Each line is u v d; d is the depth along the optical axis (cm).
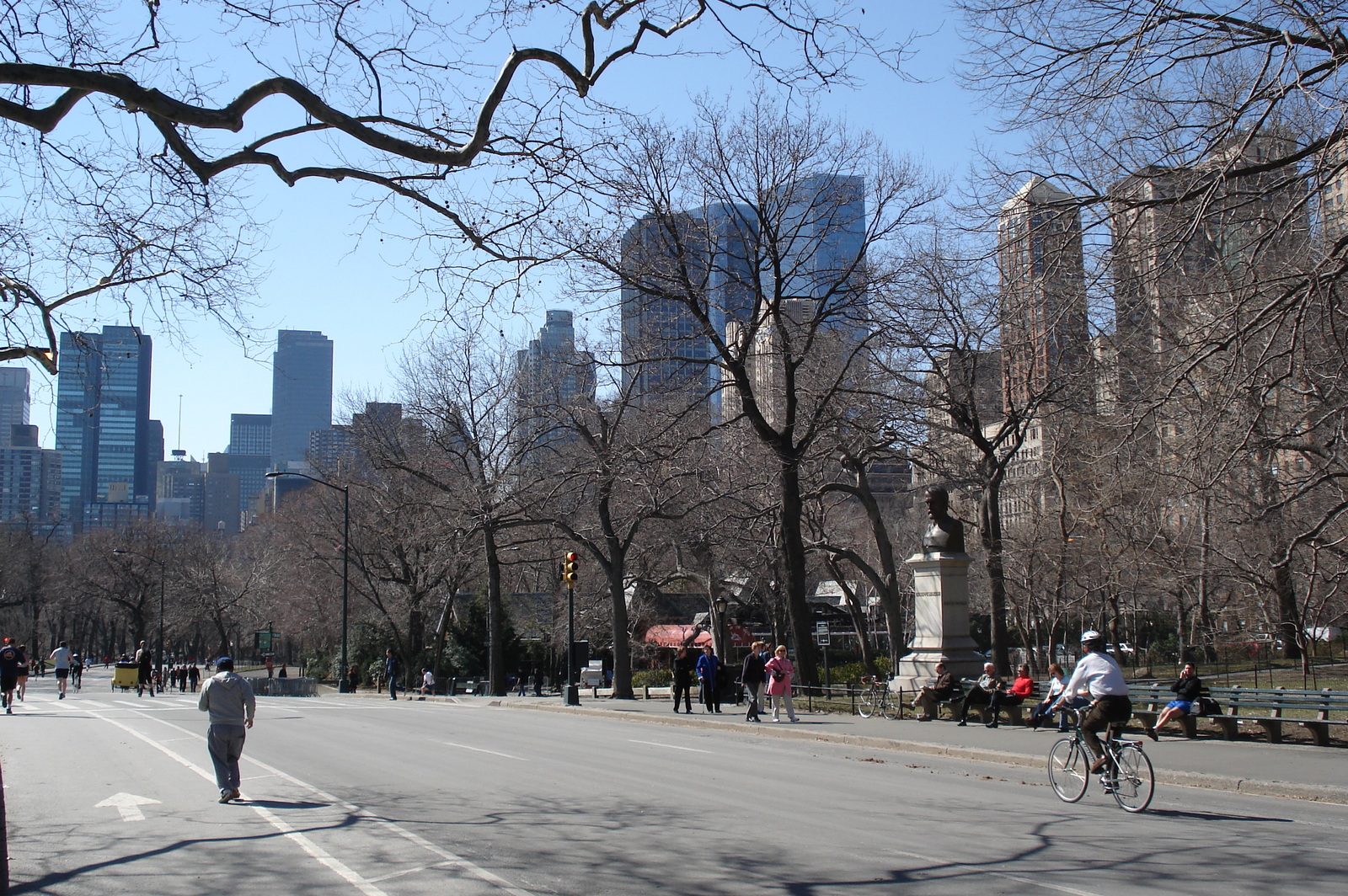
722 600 4591
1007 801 1241
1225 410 1524
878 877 820
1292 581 2906
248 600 8569
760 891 773
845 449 3166
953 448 3541
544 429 4238
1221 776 1374
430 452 4806
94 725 2478
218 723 1231
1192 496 2617
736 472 3722
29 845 980
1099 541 3484
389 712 3028
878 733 2020
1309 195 1255
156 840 996
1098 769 1194
